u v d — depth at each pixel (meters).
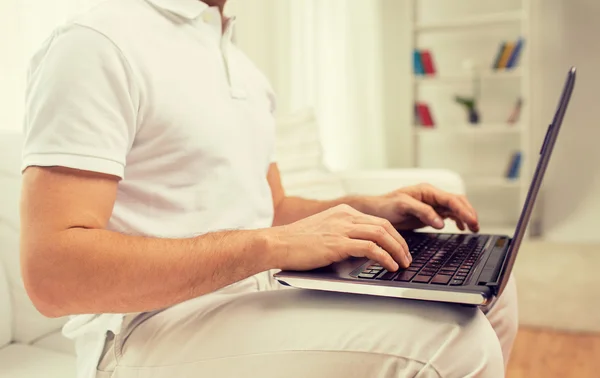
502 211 4.75
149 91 0.79
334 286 0.70
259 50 2.76
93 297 0.67
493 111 4.64
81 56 0.73
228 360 0.72
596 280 3.13
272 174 1.24
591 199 4.38
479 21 4.29
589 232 4.39
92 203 0.70
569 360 2.08
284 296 0.78
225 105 0.91
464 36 4.64
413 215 1.11
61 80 0.71
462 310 0.69
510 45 4.27
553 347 2.21
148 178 0.83
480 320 0.69
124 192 0.82
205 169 0.85
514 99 4.57
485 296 0.64
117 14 0.80
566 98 0.75
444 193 1.16
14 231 1.10
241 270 0.71
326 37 3.52
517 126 4.32
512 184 4.33
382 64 4.58
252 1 2.69
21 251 0.68
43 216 0.67
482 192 4.79
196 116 0.84
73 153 0.69
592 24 4.26
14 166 1.13
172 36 0.86
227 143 0.89
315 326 0.70
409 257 0.79
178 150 0.83
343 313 0.71
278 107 2.94
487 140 4.72
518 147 4.64
